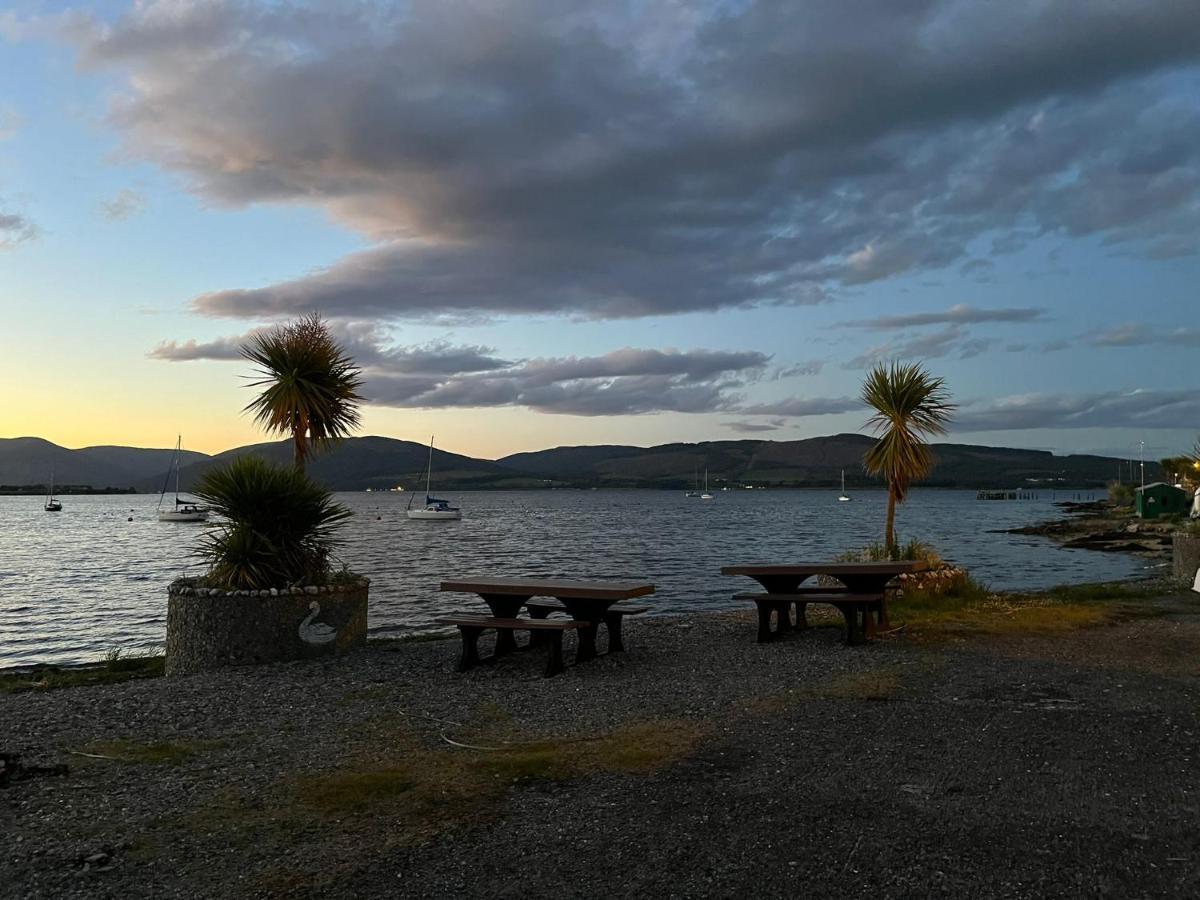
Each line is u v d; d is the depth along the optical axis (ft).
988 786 17.01
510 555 149.69
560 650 30.17
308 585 34.40
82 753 20.29
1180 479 217.15
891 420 57.41
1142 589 56.44
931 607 46.98
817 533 228.02
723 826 14.99
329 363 43.09
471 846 14.26
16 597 90.68
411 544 187.62
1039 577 97.04
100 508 588.91
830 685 26.94
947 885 12.58
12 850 14.12
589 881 12.89
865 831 14.69
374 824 15.30
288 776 18.24
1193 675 28.09
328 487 37.65
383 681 29.07
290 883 12.86
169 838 14.67
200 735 22.04
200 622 32.78
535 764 18.83
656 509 505.25
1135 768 18.11
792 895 12.33
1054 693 25.38
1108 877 12.82
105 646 59.77
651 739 20.83
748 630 40.65
